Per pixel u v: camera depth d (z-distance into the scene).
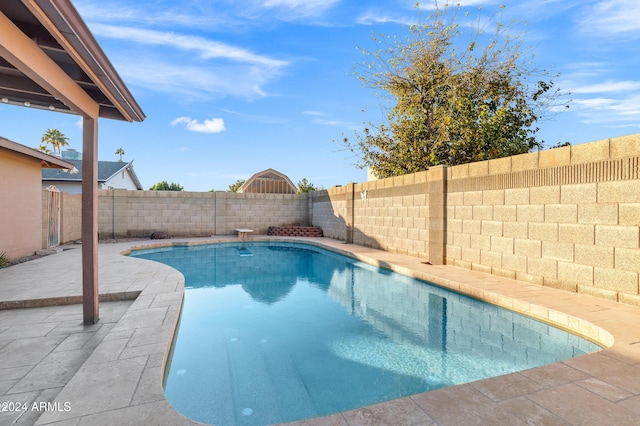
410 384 3.09
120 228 12.91
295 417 2.59
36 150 8.15
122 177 24.84
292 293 6.49
